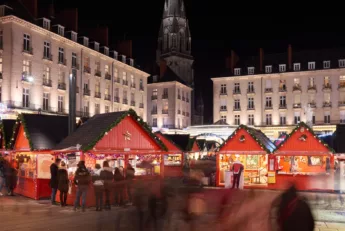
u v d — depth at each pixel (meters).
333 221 13.41
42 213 14.00
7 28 42.41
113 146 17.17
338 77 63.25
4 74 42.31
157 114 73.69
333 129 62.44
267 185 22.75
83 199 14.41
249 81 68.25
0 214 13.78
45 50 46.78
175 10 85.88
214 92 70.38
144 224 11.83
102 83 56.47
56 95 48.22
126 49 64.56
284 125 65.19
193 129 40.69
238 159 23.66
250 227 11.68
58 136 19.08
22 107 42.75
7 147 20.44
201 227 11.63
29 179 18.58
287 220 6.77
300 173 22.69
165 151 18.72
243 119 67.88
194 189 15.57
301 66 65.81
